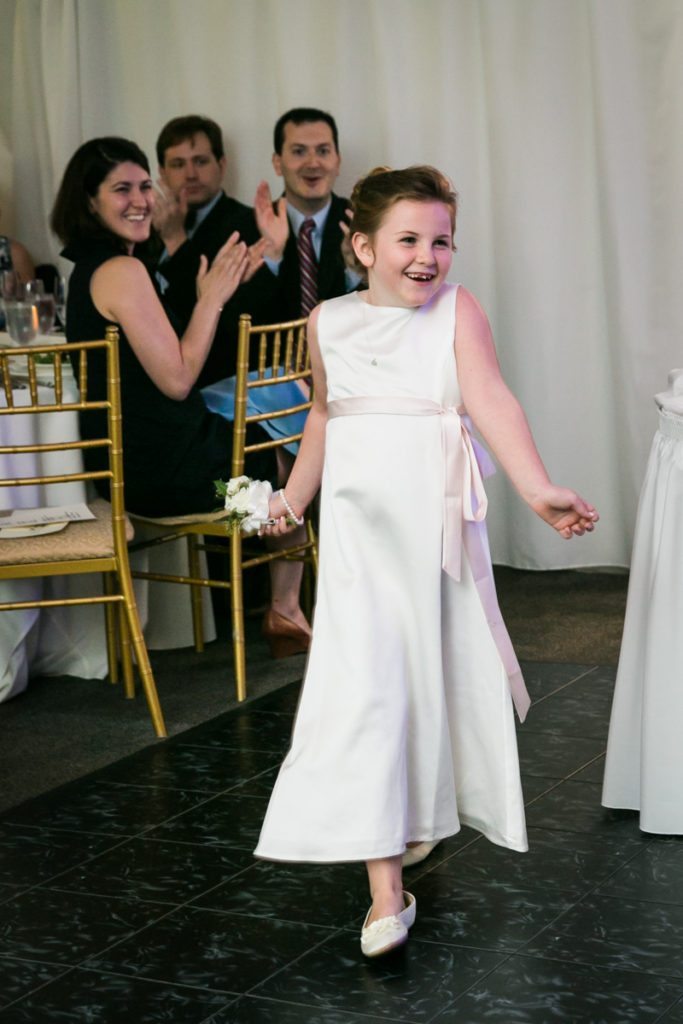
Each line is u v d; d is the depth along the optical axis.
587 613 4.70
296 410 4.15
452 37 5.20
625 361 5.02
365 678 2.39
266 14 5.51
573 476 5.25
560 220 5.10
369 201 2.39
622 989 2.27
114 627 4.23
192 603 4.50
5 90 5.96
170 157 5.32
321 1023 2.22
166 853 2.94
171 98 5.75
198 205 5.37
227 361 5.23
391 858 2.44
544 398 5.21
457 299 2.45
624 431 5.09
